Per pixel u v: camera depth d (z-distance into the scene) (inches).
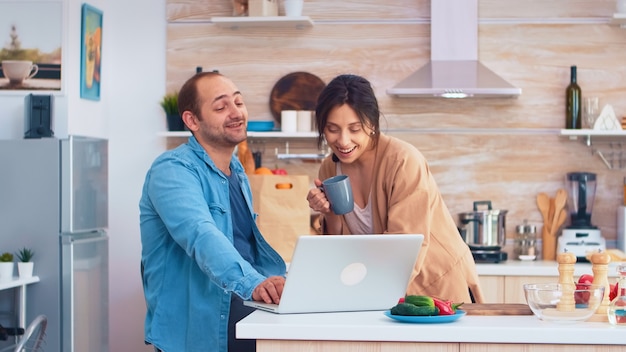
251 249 113.4
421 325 83.4
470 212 201.3
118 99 217.6
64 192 180.4
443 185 210.1
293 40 213.3
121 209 217.0
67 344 180.1
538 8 208.2
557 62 207.9
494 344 81.7
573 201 203.8
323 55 212.5
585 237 200.1
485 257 196.7
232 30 214.7
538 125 208.4
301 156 207.5
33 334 177.0
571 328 81.0
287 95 212.4
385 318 89.0
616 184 207.3
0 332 166.7
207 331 103.8
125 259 216.8
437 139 210.1
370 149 116.5
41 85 197.9
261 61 214.1
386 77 211.2
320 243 88.7
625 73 206.8
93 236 189.0
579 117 203.8
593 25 207.6
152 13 216.5
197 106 108.7
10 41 198.7
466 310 93.7
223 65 214.8
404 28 210.8
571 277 92.2
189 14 215.5
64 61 197.5
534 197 208.4
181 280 106.0
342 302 93.5
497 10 209.0
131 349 216.7
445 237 123.0
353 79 113.3
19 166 181.2
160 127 216.5
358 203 119.4
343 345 83.4
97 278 190.9
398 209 109.5
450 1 205.5
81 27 203.0
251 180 184.5
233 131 108.7
